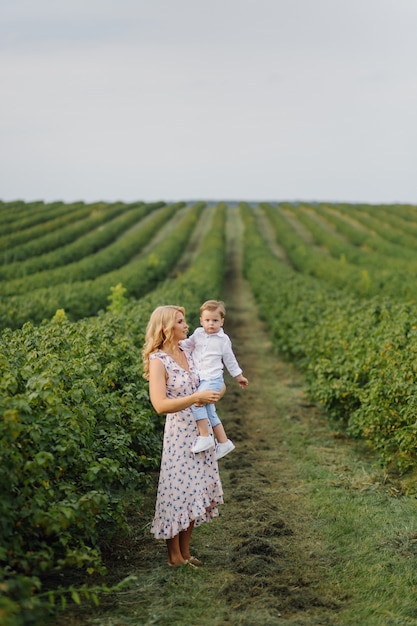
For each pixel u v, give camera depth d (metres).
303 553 5.46
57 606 4.40
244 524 6.03
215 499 5.23
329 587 4.86
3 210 68.62
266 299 23.17
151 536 5.79
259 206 84.31
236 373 5.41
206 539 5.77
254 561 5.16
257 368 15.66
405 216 66.69
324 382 10.09
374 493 6.96
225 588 4.77
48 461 4.48
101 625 4.23
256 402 11.78
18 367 5.59
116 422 6.18
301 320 15.48
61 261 39.88
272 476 7.59
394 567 5.19
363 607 4.56
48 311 16.30
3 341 6.89
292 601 4.59
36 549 4.54
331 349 11.38
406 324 10.56
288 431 9.70
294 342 14.72
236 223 68.00
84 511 4.62
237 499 6.75
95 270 34.03
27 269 36.12
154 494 6.86
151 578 4.94
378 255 41.75
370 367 9.13
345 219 67.44
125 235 56.59
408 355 8.28
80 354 7.16
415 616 4.47
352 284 28.39
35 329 7.93
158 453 6.79
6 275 34.31
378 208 74.56
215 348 5.33
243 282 38.59
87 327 8.76
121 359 7.52
